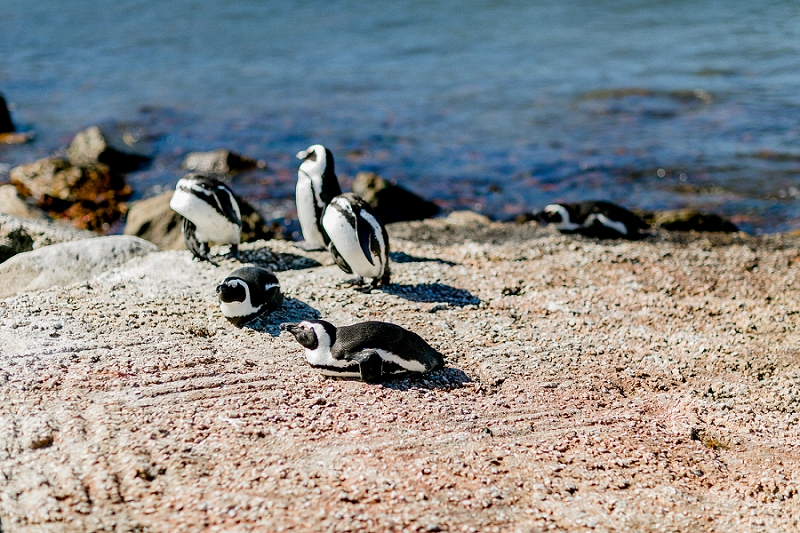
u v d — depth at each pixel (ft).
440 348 29.19
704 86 84.43
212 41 107.76
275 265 36.88
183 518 18.22
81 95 83.82
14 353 25.62
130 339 27.37
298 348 27.99
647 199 57.88
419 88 86.02
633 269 40.14
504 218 55.21
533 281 37.76
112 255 35.60
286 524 18.21
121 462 20.07
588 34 109.29
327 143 69.72
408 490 20.04
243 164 63.10
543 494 20.63
